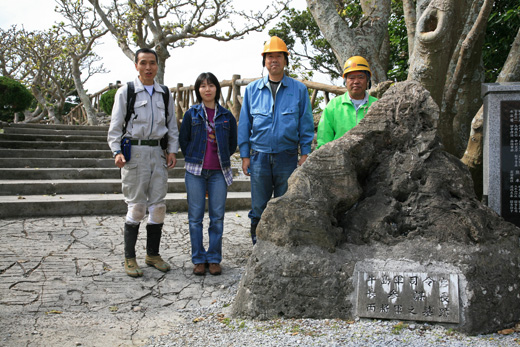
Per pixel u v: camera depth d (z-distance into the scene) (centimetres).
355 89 366
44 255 415
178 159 852
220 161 394
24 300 321
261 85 399
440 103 479
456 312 263
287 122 391
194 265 401
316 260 287
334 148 302
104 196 630
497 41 675
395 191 303
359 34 645
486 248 280
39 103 1981
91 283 358
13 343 261
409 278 274
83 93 1719
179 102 1252
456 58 552
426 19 441
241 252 451
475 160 473
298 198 293
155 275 383
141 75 374
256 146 399
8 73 1994
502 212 343
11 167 758
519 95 341
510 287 277
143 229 516
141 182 373
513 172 341
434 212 291
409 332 259
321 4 625
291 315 286
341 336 255
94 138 996
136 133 369
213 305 327
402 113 314
